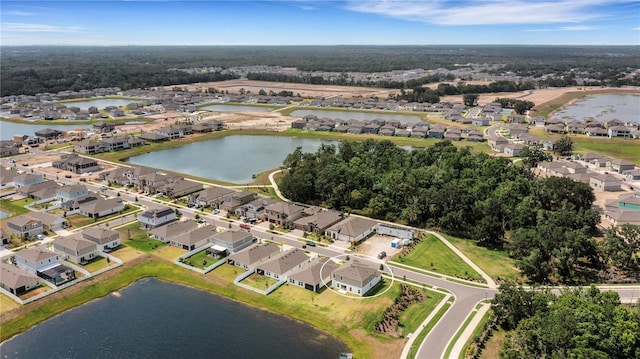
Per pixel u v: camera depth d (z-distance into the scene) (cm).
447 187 14612
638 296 10419
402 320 9675
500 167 17438
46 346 8769
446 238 13738
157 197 17225
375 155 19762
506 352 8056
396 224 14788
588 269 11744
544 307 9038
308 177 17038
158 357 8412
